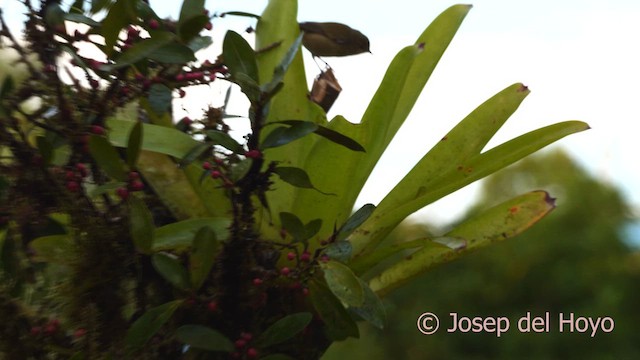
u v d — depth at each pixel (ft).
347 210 6.48
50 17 5.73
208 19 5.80
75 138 5.76
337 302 5.93
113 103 5.86
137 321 5.64
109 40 5.82
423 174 6.60
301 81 6.55
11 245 5.91
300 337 6.23
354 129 6.24
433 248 6.37
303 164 6.43
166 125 6.22
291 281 6.07
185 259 5.98
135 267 5.97
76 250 5.86
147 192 6.20
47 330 5.86
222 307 5.96
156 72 6.12
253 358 5.84
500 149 6.45
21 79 6.06
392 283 6.36
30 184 5.76
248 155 5.75
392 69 6.52
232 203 5.76
